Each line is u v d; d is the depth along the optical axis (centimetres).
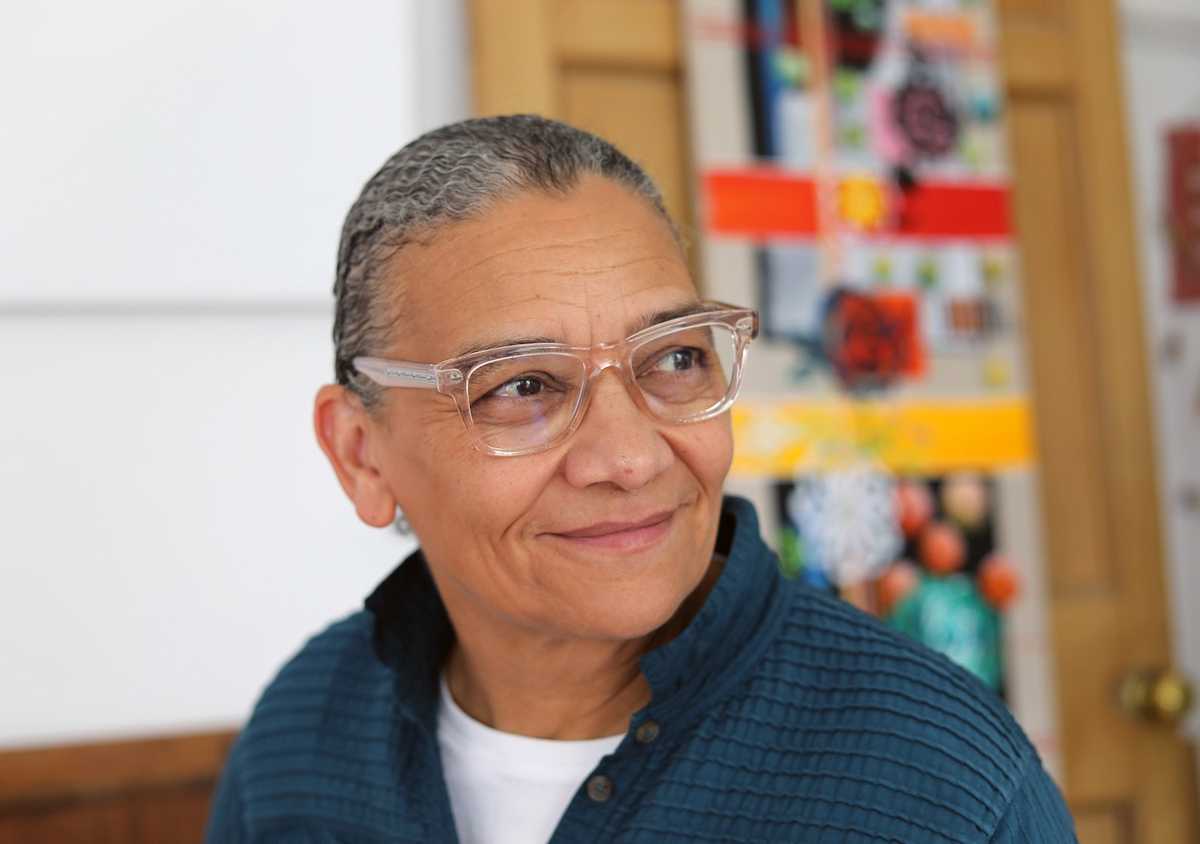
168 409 154
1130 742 187
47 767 148
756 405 167
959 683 77
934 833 70
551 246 72
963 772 71
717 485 77
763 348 168
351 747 92
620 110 170
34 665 149
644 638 81
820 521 169
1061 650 185
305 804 92
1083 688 186
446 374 72
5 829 146
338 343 82
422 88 168
